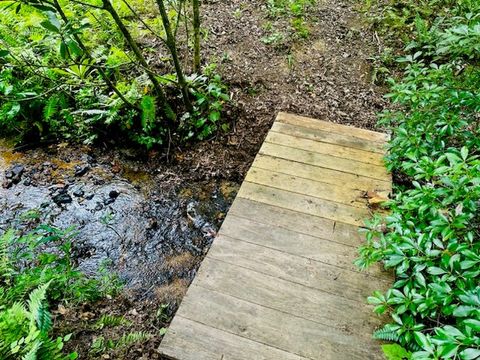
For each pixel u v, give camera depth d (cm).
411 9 548
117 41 486
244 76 468
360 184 319
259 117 427
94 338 250
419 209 232
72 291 273
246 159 398
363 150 355
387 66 480
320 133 377
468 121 308
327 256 263
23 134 435
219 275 252
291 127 385
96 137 424
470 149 303
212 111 416
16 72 438
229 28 543
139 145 422
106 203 370
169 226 350
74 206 366
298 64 488
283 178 325
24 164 409
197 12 407
